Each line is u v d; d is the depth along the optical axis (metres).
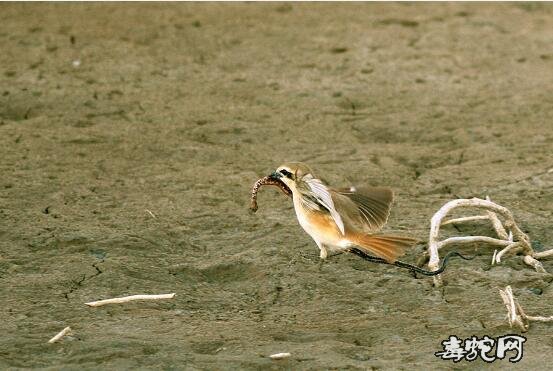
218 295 10.92
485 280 11.11
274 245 12.04
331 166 14.77
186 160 15.01
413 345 9.66
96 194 13.62
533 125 16.55
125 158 15.02
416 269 10.45
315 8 23.22
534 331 9.95
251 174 14.39
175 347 9.53
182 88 18.23
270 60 19.81
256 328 10.06
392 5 23.62
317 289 11.01
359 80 18.81
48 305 10.50
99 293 10.82
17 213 12.88
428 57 20.11
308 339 9.81
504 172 14.44
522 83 18.75
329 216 9.72
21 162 14.69
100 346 9.50
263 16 22.53
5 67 19.02
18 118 16.88
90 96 17.69
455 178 14.30
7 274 11.23
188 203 13.36
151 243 12.11
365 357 9.41
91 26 21.48
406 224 12.58
